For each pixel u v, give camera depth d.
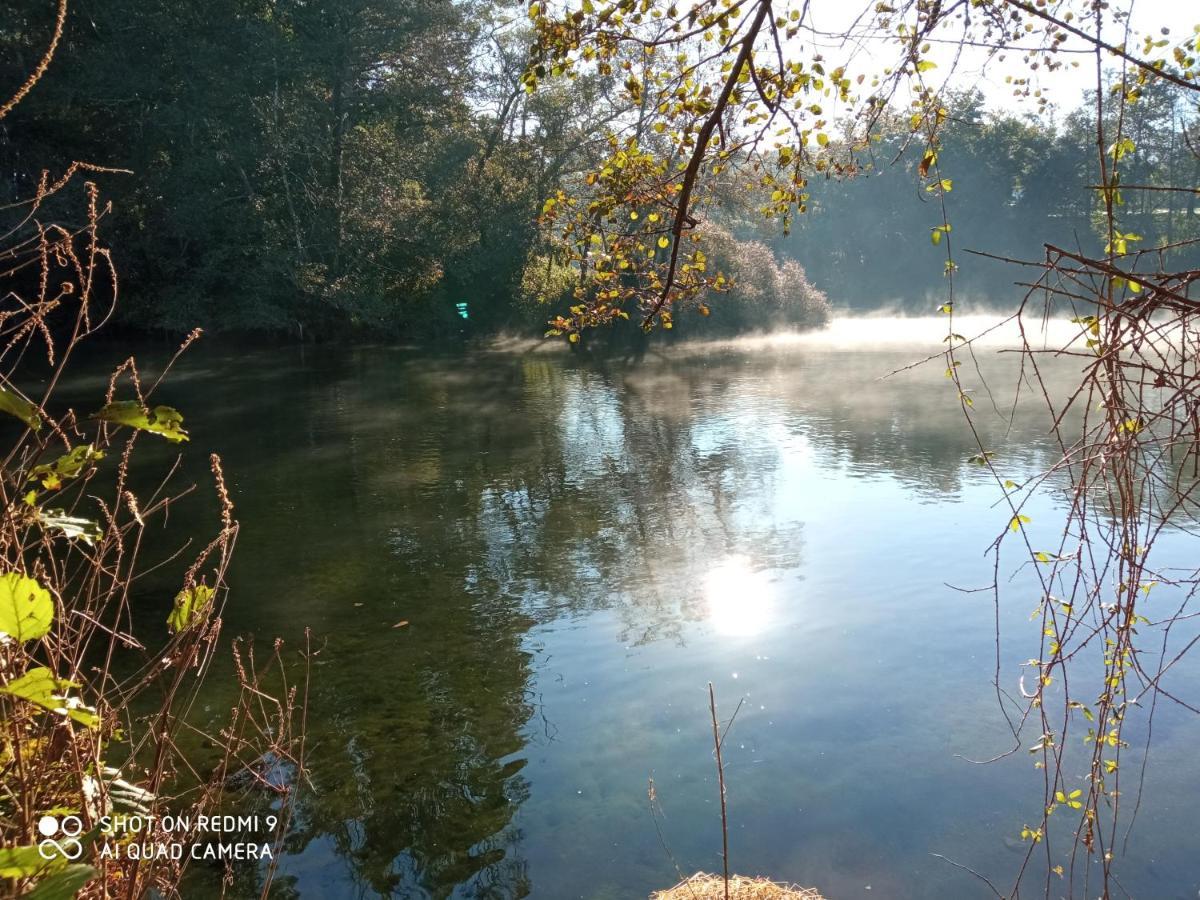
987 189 56.03
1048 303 2.33
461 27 30.19
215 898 3.70
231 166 28.05
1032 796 4.39
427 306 32.69
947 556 7.83
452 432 14.75
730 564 7.85
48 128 26.78
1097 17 2.37
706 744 4.95
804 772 4.64
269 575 7.88
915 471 11.05
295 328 30.91
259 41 26.89
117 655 6.02
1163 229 41.06
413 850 4.07
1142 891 3.70
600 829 4.22
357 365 25.16
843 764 4.71
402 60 29.77
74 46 27.38
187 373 23.55
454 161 31.05
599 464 12.05
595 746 4.95
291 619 6.87
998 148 55.12
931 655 5.94
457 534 9.05
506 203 31.58
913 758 4.74
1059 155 53.81
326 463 12.54
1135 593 2.42
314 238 28.48
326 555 8.44
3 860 1.48
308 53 27.44
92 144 27.80
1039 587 6.98
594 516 9.57
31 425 2.08
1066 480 10.05
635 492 10.52
